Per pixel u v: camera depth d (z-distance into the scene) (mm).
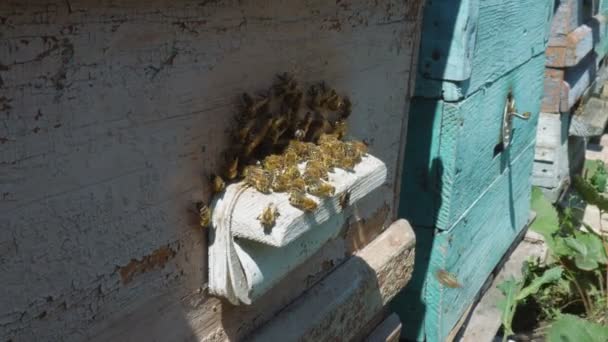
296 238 215
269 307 262
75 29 162
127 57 178
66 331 176
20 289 162
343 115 282
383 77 321
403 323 430
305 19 249
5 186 154
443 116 389
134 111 183
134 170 187
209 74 207
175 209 205
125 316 194
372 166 261
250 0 217
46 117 160
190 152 206
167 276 207
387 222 362
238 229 212
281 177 222
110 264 185
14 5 147
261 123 226
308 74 258
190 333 222
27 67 153
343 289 301
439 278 408
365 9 290
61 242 170
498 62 440
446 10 371
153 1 182
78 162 170
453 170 395
